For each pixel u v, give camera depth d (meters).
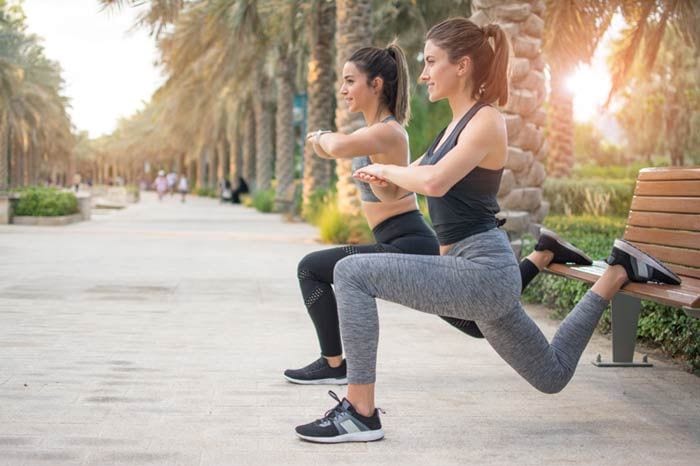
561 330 3.20
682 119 29.45
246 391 3.75
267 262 10.09
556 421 3.35
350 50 13.98
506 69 2.91
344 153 3.36
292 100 26.94
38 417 3.24
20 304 6.27
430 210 2.99
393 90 3.59
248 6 16.12
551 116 19.11
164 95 23.58
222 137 49.38
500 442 3.04
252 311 6.25
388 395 3.75
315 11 17.92
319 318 3.85
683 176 3.78
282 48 23.88
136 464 2.70
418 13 17.88
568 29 10.95
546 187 14.96
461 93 2.93
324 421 3.01
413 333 5.46
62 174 93.06
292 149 27.19
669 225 3.86
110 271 8.71
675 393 3.87
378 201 3.61
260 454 2.83
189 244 12.88
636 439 3.11
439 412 3.46
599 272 3.58
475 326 3.28
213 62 19.38
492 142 2.78
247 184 39.97
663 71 25.98
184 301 6.69
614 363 4.47
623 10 10.84
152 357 4.47
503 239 2.91
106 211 28.84
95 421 3.20
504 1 7.82
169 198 55.22
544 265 3.76
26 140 38.81
